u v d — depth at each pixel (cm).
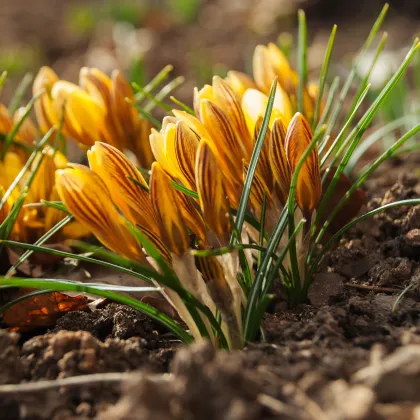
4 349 44
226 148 46
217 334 45
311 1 122
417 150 64
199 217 45
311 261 50
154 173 43
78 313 49
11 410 43
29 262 53
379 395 40
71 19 141
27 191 51
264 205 46
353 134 48
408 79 85
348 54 103
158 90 99
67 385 42
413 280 48
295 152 45
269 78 54
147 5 144
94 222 43
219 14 136
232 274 44
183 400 39
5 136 54
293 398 40
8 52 126
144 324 48
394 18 116
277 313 48
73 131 54
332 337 44
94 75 54
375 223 53
